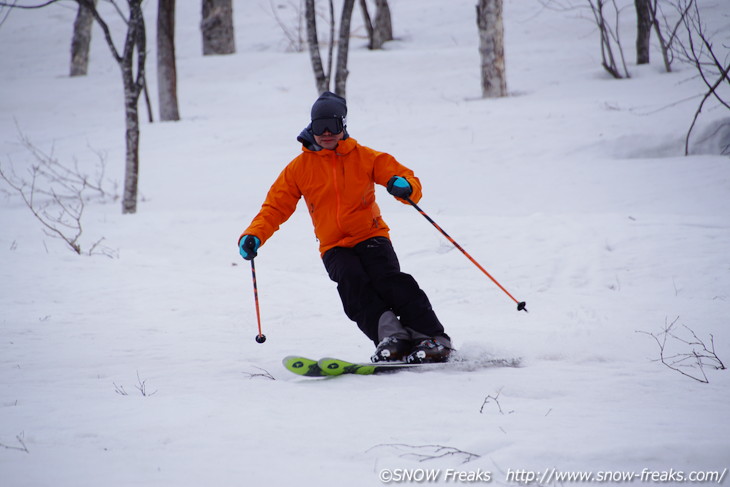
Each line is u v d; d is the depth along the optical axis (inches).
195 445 251.3
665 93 1897.1
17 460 232.8
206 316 655.1
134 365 429.1
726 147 1441.9
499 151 1531.7
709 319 566.9
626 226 984.9
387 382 364.8
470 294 768.3
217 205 1323.8
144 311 676.7
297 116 2091.5
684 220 1003.9
